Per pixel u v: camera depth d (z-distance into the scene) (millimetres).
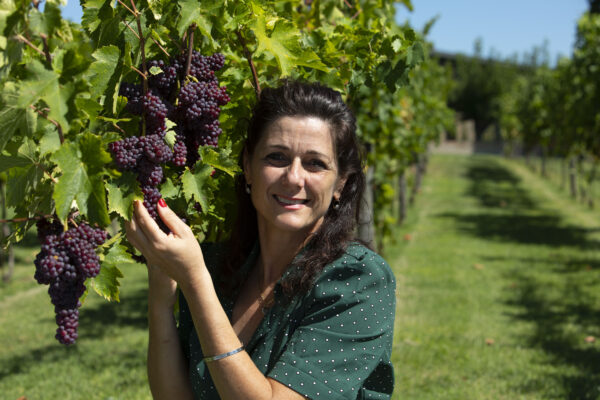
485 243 12516
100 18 1460
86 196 1215
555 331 6785
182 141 1525
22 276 10438
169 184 1558
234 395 1290
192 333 1594
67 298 1255
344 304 1393
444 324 6980
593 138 14359
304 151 1450
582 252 11609
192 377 1552
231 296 1637
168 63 1613
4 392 5098
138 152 1324
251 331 1560
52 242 1239
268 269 1575
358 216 1624
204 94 1535
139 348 6352
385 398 1530
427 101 11852
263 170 1479
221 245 1775
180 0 1526
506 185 24391
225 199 1867
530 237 13305
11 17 1151
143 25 1560
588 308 7730
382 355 1470
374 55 2441
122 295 8914
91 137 1205
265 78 2254
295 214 1467
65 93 1173
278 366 1328
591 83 13961
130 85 1454
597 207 18516
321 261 1429
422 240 12797
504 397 4949
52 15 1170
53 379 5398
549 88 21125
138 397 4895
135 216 1318
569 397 4980
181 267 1305
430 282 9062
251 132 1530
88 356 6082
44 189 1347
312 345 1351
